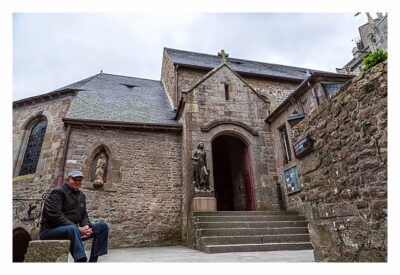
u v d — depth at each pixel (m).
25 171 9.56
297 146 4.07
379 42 14.64
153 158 9.62
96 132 9.41
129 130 9.79
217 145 13.90
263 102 10.89
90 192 8.51
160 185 9.30
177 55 14.60
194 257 4.72
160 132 10.08
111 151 9.27
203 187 8.26
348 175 3.04
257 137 10.16
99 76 14.50
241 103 10.56
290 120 6.89
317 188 3.60
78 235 3.04
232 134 9.99
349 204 3.00
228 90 10.67
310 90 8.21
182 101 9.98
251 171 9.70
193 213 7.38
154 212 8.89
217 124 9.76
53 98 10.68
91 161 8.98
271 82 14.12
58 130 9.56
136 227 8.55
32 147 10.02
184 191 8.90
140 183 9.12
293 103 9.09
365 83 2.84
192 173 8.77
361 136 2.89
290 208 8.77
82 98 10.88
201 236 6.22
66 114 9.50
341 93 3.25
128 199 8.80
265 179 9.56
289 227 6.90
